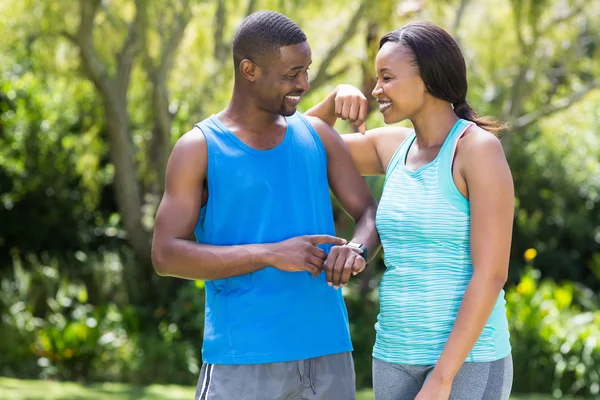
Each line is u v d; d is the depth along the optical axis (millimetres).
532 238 21766
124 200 17484
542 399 13602
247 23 4203
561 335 14695
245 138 4309
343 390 4359
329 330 4316
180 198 4242
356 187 4590
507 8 16891
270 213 4266
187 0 14812
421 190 3973
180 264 4109
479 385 3863
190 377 15430
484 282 3748
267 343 4164
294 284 4238
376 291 17578
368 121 13383
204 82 16047
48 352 15336
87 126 18906
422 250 3947
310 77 17516
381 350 4055
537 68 17094
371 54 13680
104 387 14078
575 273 21766
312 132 4520
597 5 17578
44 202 19531
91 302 18141
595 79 18391
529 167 21938
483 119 4090
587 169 22172
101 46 15805
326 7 15688
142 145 17828
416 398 3750
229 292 4266
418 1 13484
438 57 3967
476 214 3805
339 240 4121
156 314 17094
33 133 18938
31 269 18375
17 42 16312
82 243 20047
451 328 3869
